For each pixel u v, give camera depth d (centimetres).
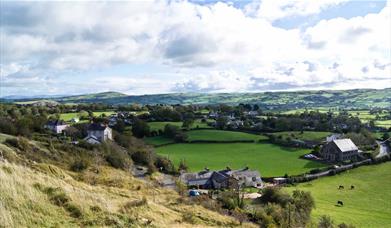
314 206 7994
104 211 2664
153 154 11788
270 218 5606
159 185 7744
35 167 4331
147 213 3309
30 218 2081
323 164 13612
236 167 12600
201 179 10894
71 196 2659
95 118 18175
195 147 14650
